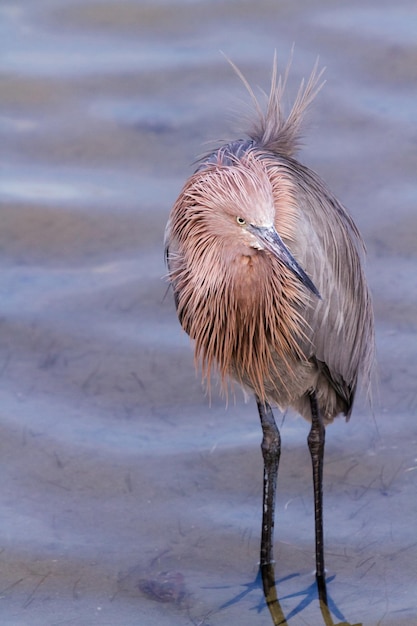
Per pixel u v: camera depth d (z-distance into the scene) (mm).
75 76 18234
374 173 15586
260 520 10648
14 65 18578
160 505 10867
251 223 8664
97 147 16656
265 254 8953
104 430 11875
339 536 10391
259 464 11375
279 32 18984
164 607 9617
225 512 10758
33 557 10211
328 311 9562
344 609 9547
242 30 19188
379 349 12688
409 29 18719
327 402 10281
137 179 15914
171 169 16016
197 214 8984
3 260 14516
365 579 9875
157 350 13031
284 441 11867
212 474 11258
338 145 16188
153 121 17016
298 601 9695
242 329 9320
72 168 16250
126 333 13281
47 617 9516
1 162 16438
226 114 16734
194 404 12305
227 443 11680
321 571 9922
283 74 17484
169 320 13516
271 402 10094
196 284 9203
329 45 18406
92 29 19703
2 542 10375
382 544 10250
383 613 9445
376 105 16953
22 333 13273
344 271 9805
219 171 8875
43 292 13938
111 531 10562
